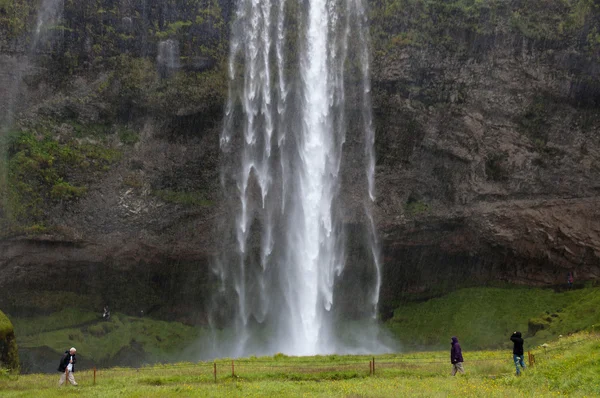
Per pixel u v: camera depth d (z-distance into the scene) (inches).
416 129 1888.5
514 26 1854.1
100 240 1838.1
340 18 1968.5
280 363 1269.7
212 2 1943.9
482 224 1851.6
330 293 1931.6
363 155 1929.1
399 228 1900.8
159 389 941.8
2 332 1277.1
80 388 979.9
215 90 1895.9
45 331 1780.3
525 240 1834.4
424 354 1432.1
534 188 1845.5
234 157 1920.5
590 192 1815.9
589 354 952.9
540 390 812.6
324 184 1934.1
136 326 1856.5
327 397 818.8
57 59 1856.5
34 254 1788.9
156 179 1892.2
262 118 1936.5
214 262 1916.8
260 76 1945.1
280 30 1978.3
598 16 1820.9
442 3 1909.4
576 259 1803.6
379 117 1914.4
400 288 1947.6
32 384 1040.2
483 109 1868.8
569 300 1739.7
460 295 1897.1
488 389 825.5
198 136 1910.7
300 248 1935.3
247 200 1923.0
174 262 1897.1
